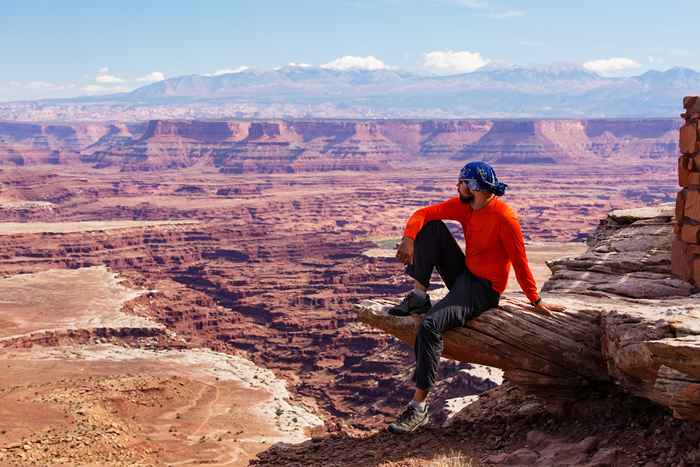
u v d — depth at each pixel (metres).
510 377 11.94
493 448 11.74
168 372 86.31
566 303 12.05
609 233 16.59
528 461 10.69
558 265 14.87
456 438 12.47
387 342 111.31
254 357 124.50
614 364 11.11
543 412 12.61
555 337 11.52
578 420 11.96
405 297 11.68
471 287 11.20
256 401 76.62
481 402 14.57
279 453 14.13
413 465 11.03
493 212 11.02
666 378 9.79
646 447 10.31
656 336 10.05
